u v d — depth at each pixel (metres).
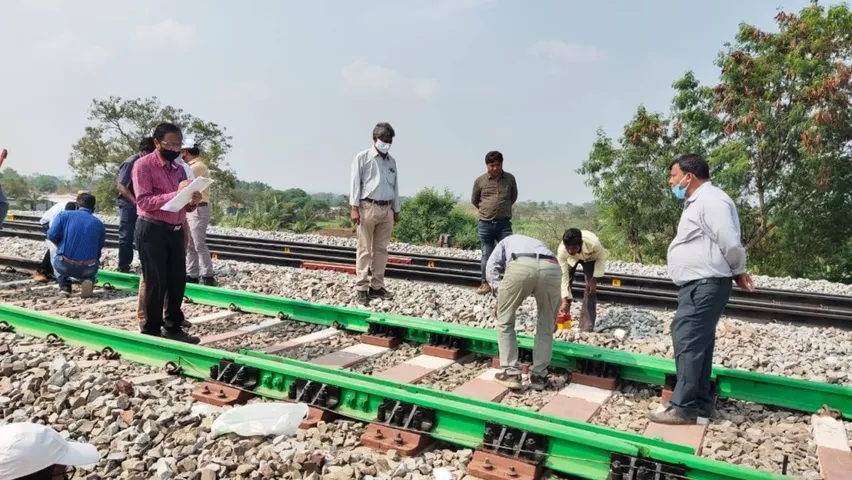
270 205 33.47
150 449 3.86
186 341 6.25
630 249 22.34
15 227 15.48
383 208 8.16
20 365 4.93
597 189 22.19
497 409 4.30
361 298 8.25
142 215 5.89
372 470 3.67
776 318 8.42
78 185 41.34
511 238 5.32
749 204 20.52
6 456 2.75
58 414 4.25
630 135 21.33
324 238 17.48
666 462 3.46
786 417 4.88
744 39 19.64
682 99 20.34
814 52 18.53
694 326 4.46
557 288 5.20
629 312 7.89
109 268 10.43
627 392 5.36
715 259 4.36
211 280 9.10
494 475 3.65
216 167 38.94
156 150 5.90
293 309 7.46
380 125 7.99
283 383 4.76
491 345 6.05
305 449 3.85
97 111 38.75
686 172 4.54
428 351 6.20
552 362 5.77
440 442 4.16
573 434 3.68
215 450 3.82
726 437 4.41
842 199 18.52
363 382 4.45
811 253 19.30
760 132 18.72
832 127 17.97
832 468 3.85
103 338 5.79
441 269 11.19
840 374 5.71
